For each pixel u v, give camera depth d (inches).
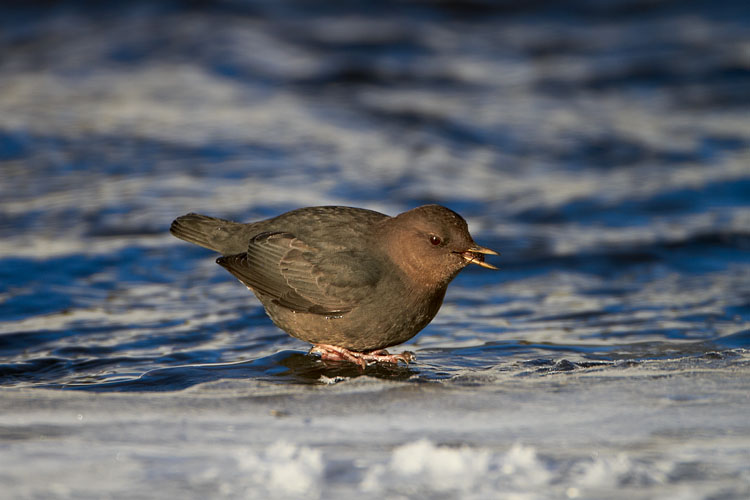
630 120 786.2
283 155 674.8
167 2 1022.4
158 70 846.5
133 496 190.5
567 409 261.6
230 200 580.4
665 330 389.1
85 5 1000.9
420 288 351.6
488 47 983.6
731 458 213.2
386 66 903.7
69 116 730.8
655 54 957.2
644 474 202.2
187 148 677.3
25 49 885.8
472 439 233.0
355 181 631.2
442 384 297.7
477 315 423.2
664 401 268.2
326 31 992.2
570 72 909.8
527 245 538.0
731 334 378.0
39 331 383.6
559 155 710.5
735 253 517.7
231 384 308.5
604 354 352.5
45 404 271.4
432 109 798.5
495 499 189.3
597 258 513.0
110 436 236.1
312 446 226.5
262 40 940.0
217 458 215.6
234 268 374.0
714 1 1138.0
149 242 512.4
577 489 193.8
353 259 351.6
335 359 357.7
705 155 706.8
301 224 374.9
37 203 568.7
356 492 193.3
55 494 190.9
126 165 640.4
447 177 656.4
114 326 393.4
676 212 597.0
